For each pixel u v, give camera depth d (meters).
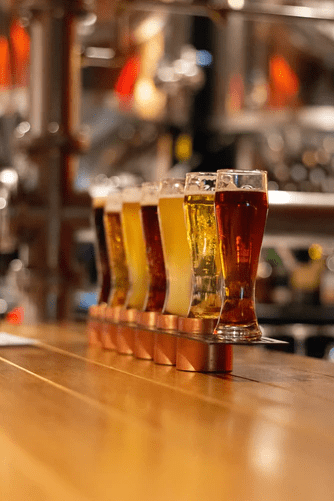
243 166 6.35
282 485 0.61
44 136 3.04
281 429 0.86
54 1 3.03
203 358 1.37
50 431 0.83
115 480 0.62
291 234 3.15
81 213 3.07
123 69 6.06
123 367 1.42
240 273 1.25
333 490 0.60
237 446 0.76
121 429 0.84
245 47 6.31
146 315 1.53
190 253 1.43
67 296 3.08
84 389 1.14
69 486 0.59
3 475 0.63
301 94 6.31
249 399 1.07
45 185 3.05
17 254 3.72
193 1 3.00
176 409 0.98
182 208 1.42
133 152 6.34
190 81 5.38
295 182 5.82
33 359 1.54
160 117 6.25
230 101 6.34
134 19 5.97
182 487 0.59
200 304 1.38
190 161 6.40
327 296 5.63
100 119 6.21
